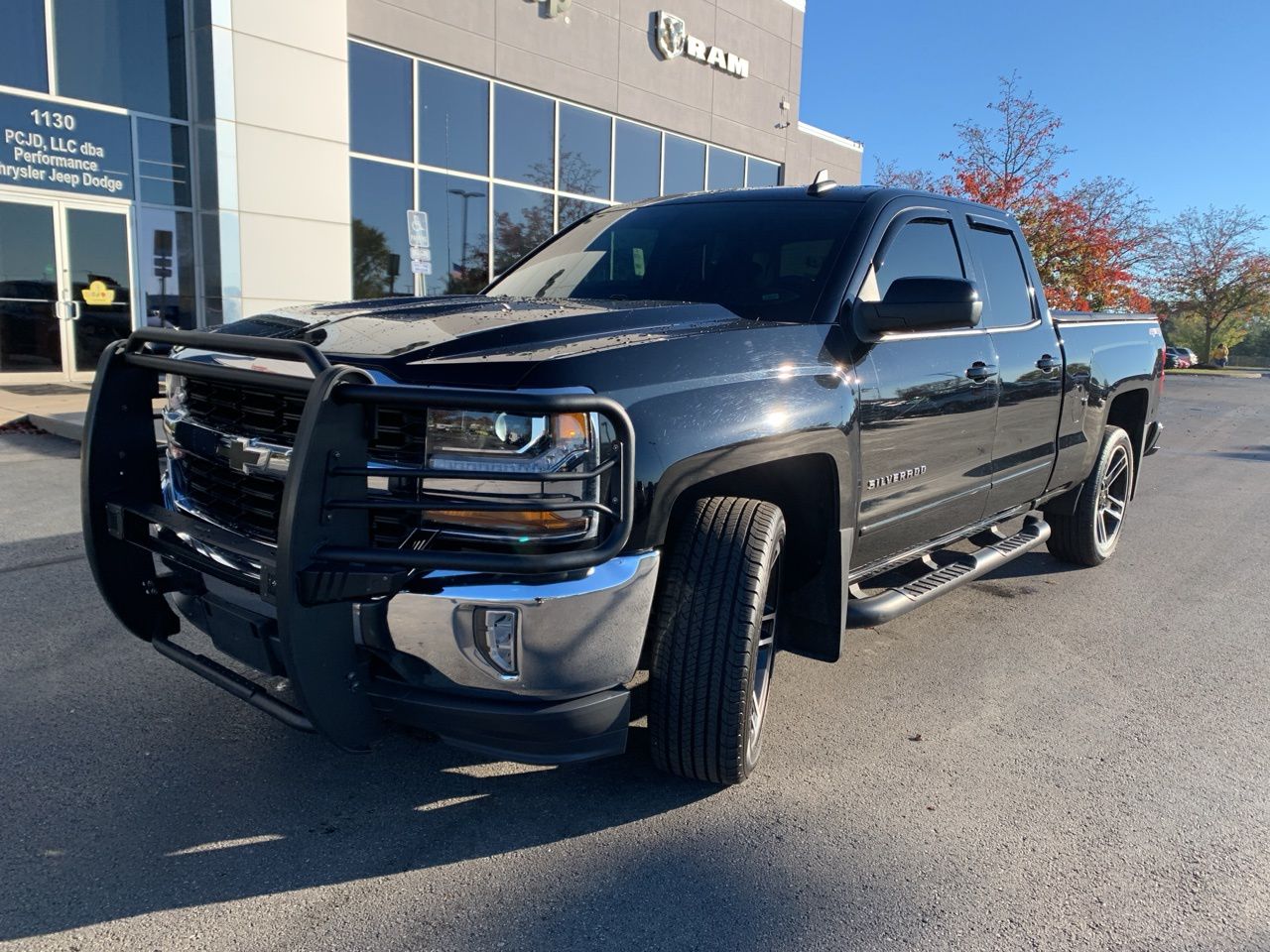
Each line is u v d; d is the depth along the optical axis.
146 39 12.54
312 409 2.03
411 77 14.75
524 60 16.28
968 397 3.76
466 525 2.18
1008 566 5.82
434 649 2.22
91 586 4.67
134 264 12.88
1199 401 22.81
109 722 3.26
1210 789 3.01
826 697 3.70
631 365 2.39
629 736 3.04
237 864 2.48
